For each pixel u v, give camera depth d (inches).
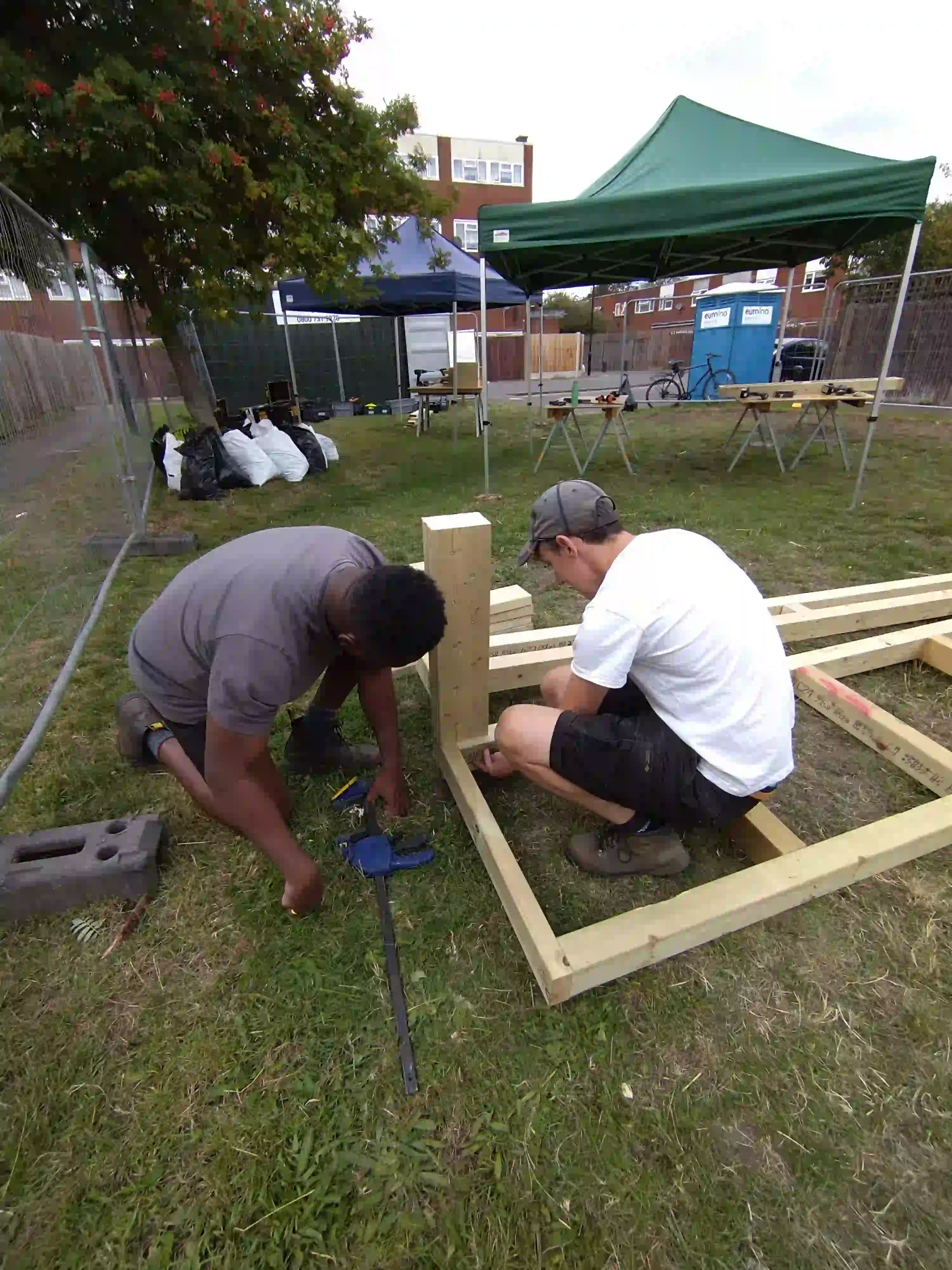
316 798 79.0
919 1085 50.0
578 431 310.8
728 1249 41.1
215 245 211.8
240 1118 48.0
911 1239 41.7
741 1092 49.6
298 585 51.6
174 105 179.9
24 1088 49.6
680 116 224.2
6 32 187.8
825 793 80.5
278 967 58.7
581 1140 46.7
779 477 235.6
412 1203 43.6
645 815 64.9
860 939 61.5
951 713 94.9
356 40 225.8
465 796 72.3
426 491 231.6
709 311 475.5
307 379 516.1
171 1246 41.5
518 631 114.0
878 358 456.1
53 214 206.5
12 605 126.0
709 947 60.5
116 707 80.0
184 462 225.6
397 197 248.2
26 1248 41.4
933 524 174.1
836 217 167.8
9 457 154.2
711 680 53.4
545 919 57.8
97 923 62.7
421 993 56.7
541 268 272.1
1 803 73.9
